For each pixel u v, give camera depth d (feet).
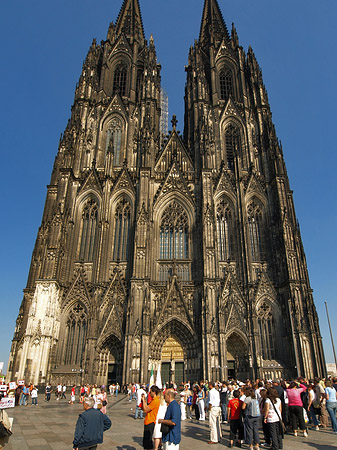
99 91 327.88
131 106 318.86
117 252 260.21
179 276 250.16
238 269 255.09
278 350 231.09
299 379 113.50
